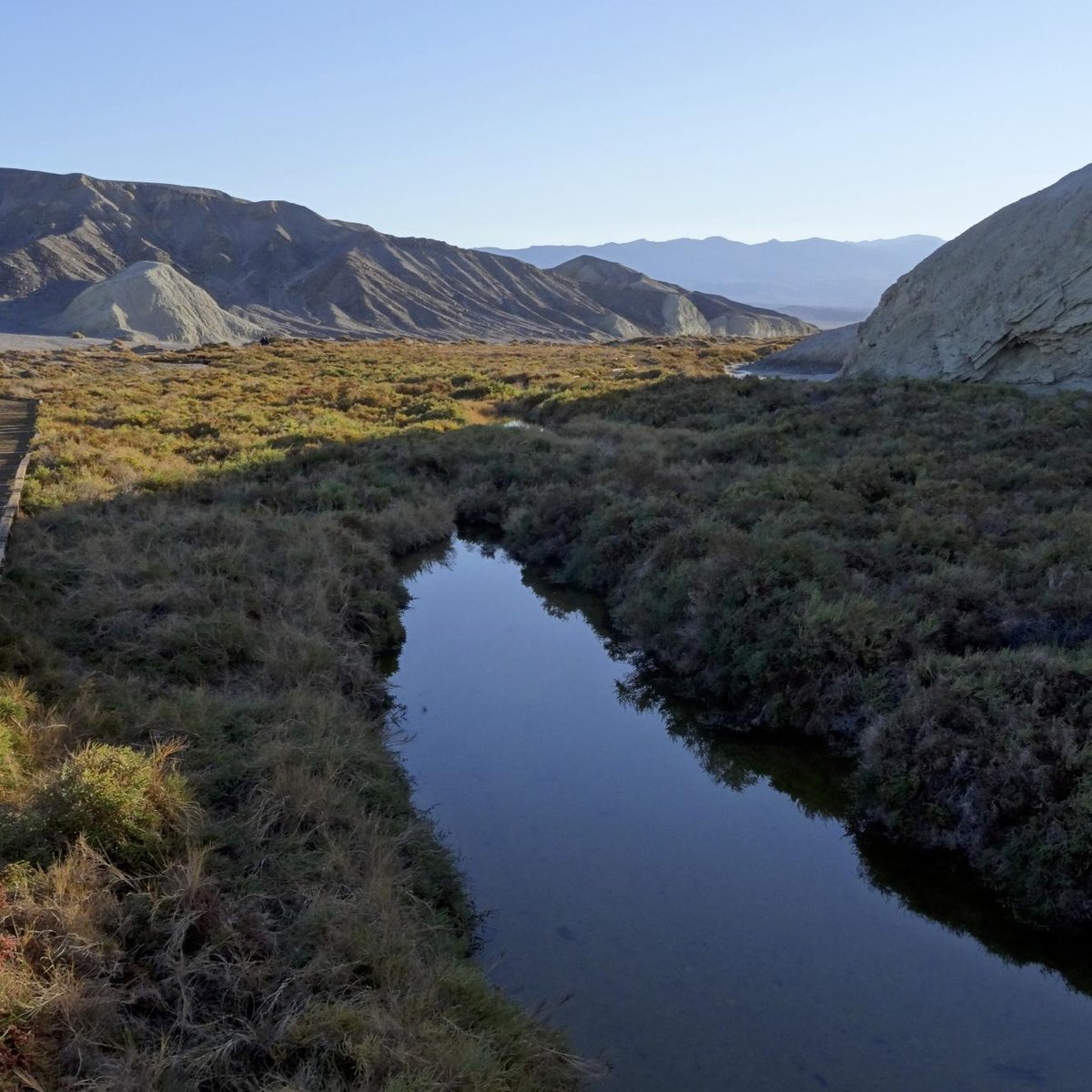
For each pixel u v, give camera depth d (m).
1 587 8.75
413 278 160.12
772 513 12.24
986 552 10.54
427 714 8.83
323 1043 3.95
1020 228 29.97
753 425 22.53
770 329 173.75
